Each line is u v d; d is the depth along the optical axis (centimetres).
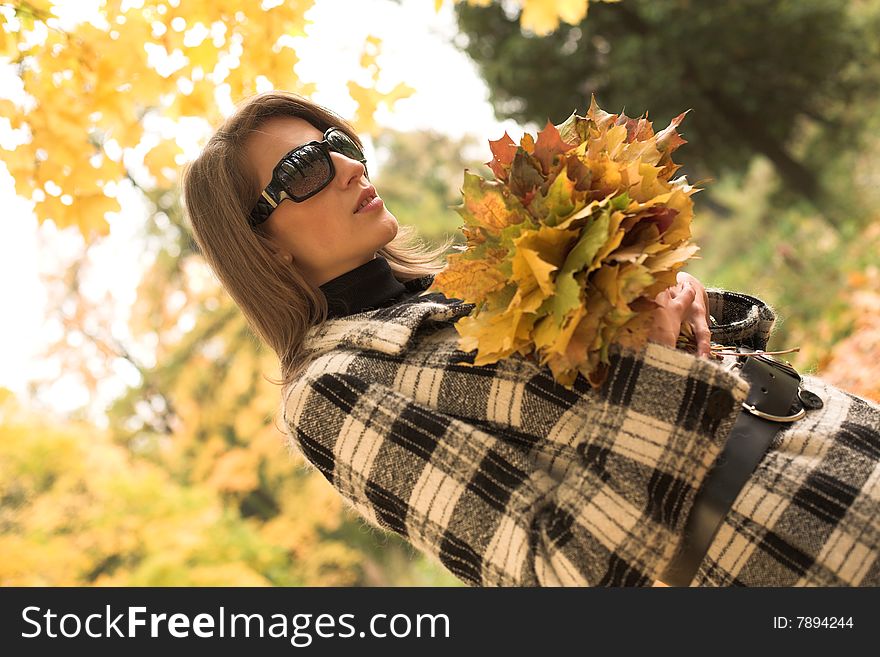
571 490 112
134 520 727
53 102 199
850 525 108
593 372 114
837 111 873
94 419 852
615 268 107
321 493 873
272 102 155
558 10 235
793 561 108
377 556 981
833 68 852
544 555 110
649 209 112
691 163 895
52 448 739
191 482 853
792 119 870
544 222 110
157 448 877
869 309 381
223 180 149
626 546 108
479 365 119
